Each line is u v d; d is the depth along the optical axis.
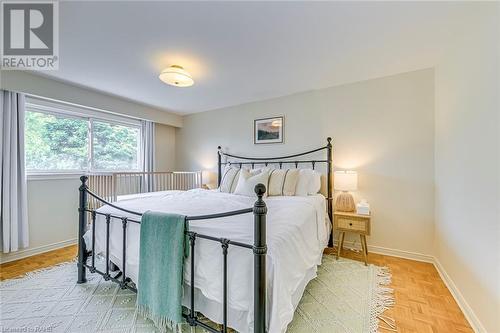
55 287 1.86
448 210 1.97
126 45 1.92
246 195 2.58
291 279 1.22
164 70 2.23
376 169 2.63
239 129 3.72
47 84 2.60
